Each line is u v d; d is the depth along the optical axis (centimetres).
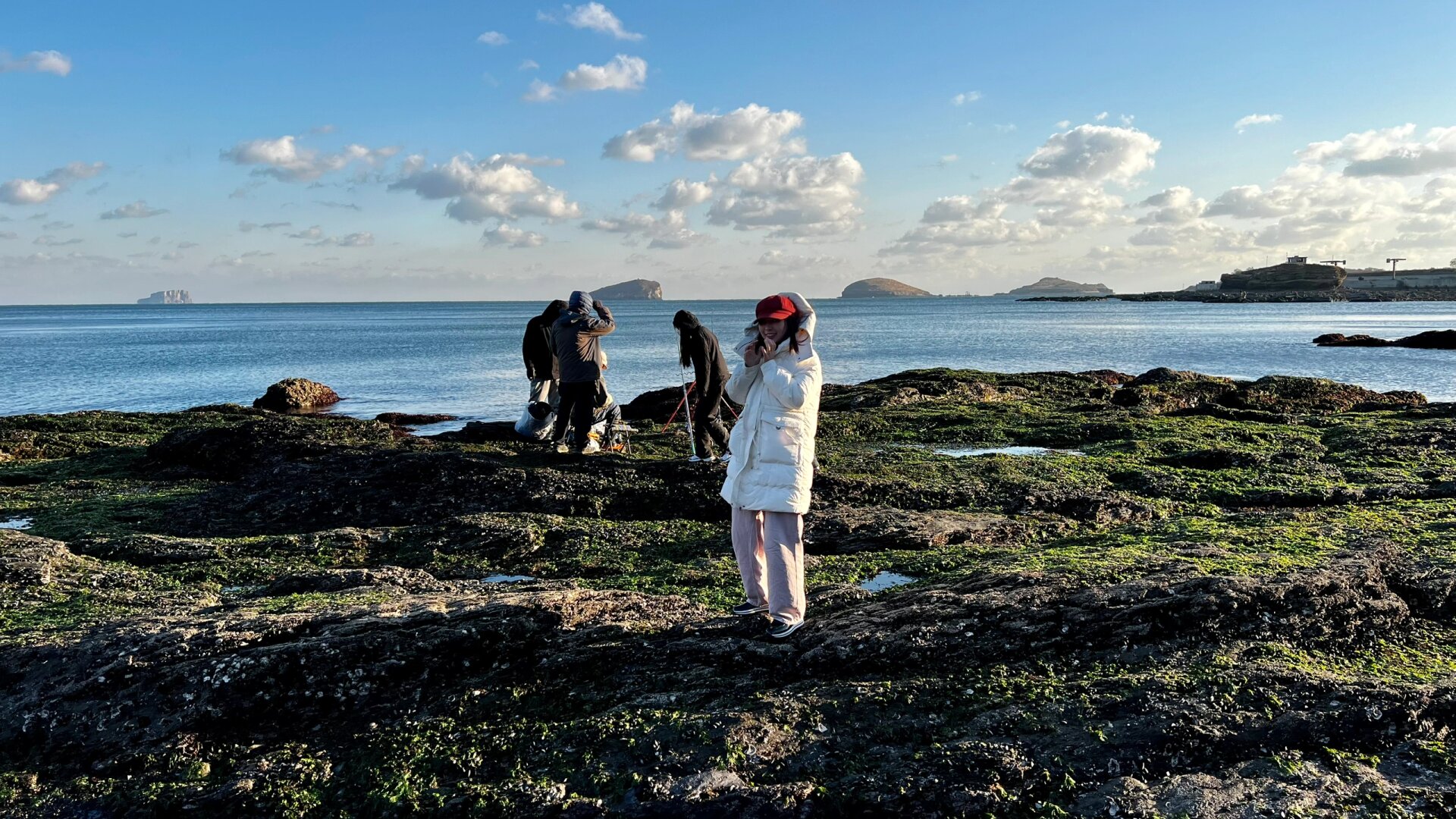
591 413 1150
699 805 379
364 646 493
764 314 512
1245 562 600
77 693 471
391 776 416
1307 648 506
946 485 1031
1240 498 1012
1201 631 505
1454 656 505
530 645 517
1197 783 379
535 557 834
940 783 386
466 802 390
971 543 840
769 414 518
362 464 1097
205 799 411
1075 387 2402
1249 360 4369
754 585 546
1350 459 1190
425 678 491
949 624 506
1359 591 547
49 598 688
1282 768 389
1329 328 7650
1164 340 6231
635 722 436
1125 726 418
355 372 4294
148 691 471
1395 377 3391
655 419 1947
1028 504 973
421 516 973
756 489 516
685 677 487
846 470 1095
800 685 471
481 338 7819
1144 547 697
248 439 1343
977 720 429
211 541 862
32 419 1828
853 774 396
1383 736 414
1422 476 1070
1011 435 1534
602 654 507
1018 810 376
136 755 442
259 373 4275
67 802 417
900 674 480
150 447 1385
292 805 404
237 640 499
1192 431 1437
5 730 458
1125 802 370
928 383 2292
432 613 521
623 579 729
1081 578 563
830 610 574
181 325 12281
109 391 3516
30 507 1073
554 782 398
